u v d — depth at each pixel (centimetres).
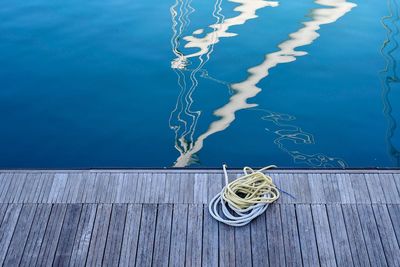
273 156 504
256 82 597
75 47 662
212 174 396
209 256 338
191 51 654
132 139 524
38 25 712
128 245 345
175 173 396
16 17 732
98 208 371
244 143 518
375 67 621
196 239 348
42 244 346
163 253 340
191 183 388
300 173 395
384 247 342
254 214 358
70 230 355
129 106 563
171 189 384
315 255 338
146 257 338
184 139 521
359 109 558
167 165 495
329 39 677
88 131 532
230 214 360
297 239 347
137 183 388
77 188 385
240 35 687
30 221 361
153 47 663
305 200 374
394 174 393
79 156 505
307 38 679
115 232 354
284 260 335
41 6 767
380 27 702
